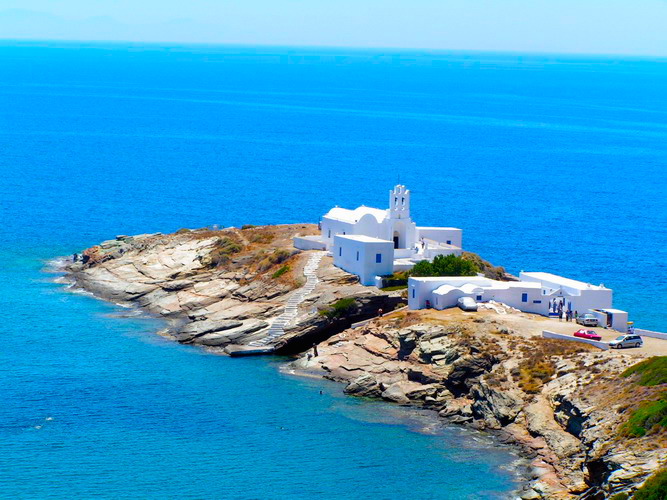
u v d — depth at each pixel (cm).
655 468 12988
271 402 17150
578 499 13550
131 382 17925
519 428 15750
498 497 13850
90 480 14062
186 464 14662
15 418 16075
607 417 14462
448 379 17212
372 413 16750
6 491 13675
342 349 19050
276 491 13938
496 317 18862
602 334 18112
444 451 15275
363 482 14250
